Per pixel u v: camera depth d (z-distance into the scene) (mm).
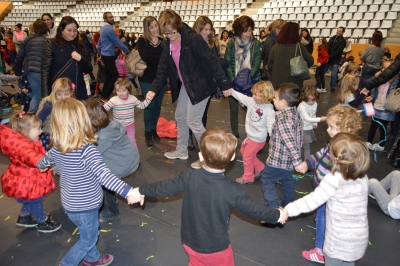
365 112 3320
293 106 2584
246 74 4234
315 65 12156
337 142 1794
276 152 2631
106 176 1876
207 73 3523
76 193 1912
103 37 5980
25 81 4953
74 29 3590
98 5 21047
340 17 12305
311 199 1854
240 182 3408
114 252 2430
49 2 22891
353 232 1803
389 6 11688
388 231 2693
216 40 7008
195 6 16906
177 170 3727
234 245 2504
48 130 3119
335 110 2244
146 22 4094
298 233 2658
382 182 3131
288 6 13953
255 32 13773
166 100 6953
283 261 2340
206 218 1675
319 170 2244
